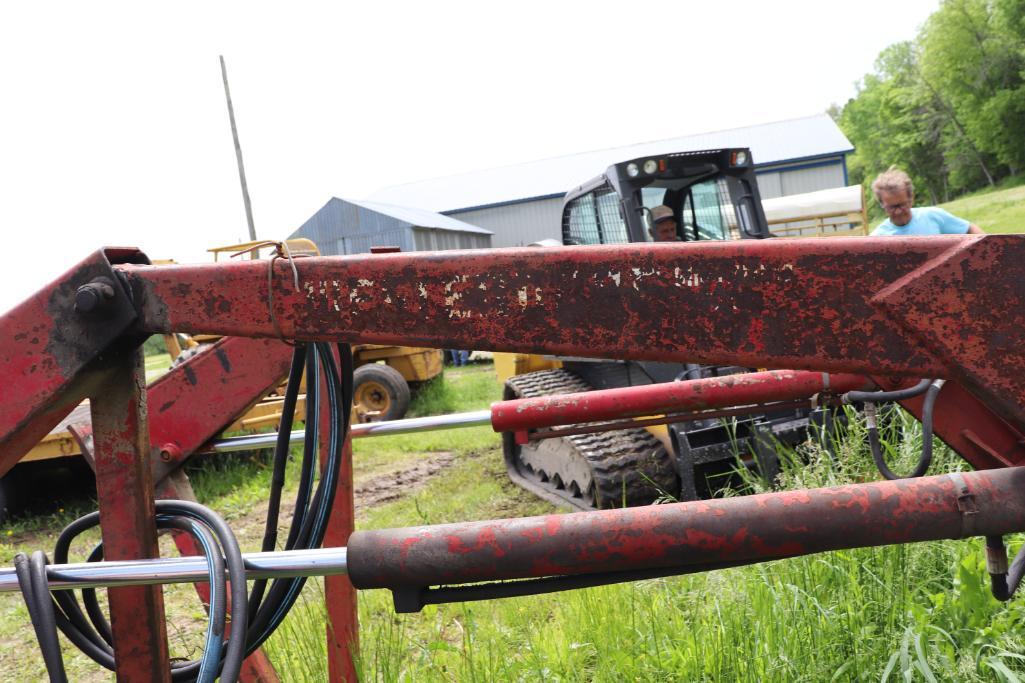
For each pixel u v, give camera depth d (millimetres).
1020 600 2260
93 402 1305
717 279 1052
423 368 10695
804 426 4355
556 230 32281
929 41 58500
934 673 2129
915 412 2455
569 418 2633
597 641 2715
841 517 1219
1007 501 1210
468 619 2652
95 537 6449
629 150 34625
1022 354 1000
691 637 2500
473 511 5633
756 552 1234
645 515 1251
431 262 1117
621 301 1071
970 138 60219
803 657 2254
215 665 1234
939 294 1002
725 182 5469
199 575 1268
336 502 2238
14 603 4906
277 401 8281
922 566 2662
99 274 1188
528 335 1095
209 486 7566
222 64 27625
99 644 1570
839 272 1025
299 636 2926
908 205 4941
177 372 2295
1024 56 54188
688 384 2654
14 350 1191
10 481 7227
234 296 1179
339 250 26891
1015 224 26406
